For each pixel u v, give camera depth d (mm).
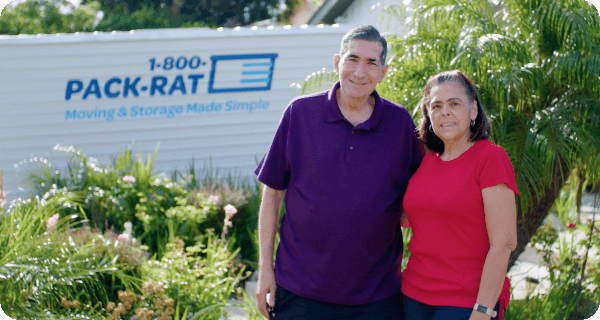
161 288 3582
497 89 3461
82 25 16484
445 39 3926
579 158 3602
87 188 5395
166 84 6664
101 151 6594
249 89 6910
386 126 2379
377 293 2357
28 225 4141
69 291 3770
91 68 6434
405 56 3992
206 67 6746
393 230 2395
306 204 2320
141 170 5484
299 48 6992
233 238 4855
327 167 2305
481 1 4047
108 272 3850
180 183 5734
